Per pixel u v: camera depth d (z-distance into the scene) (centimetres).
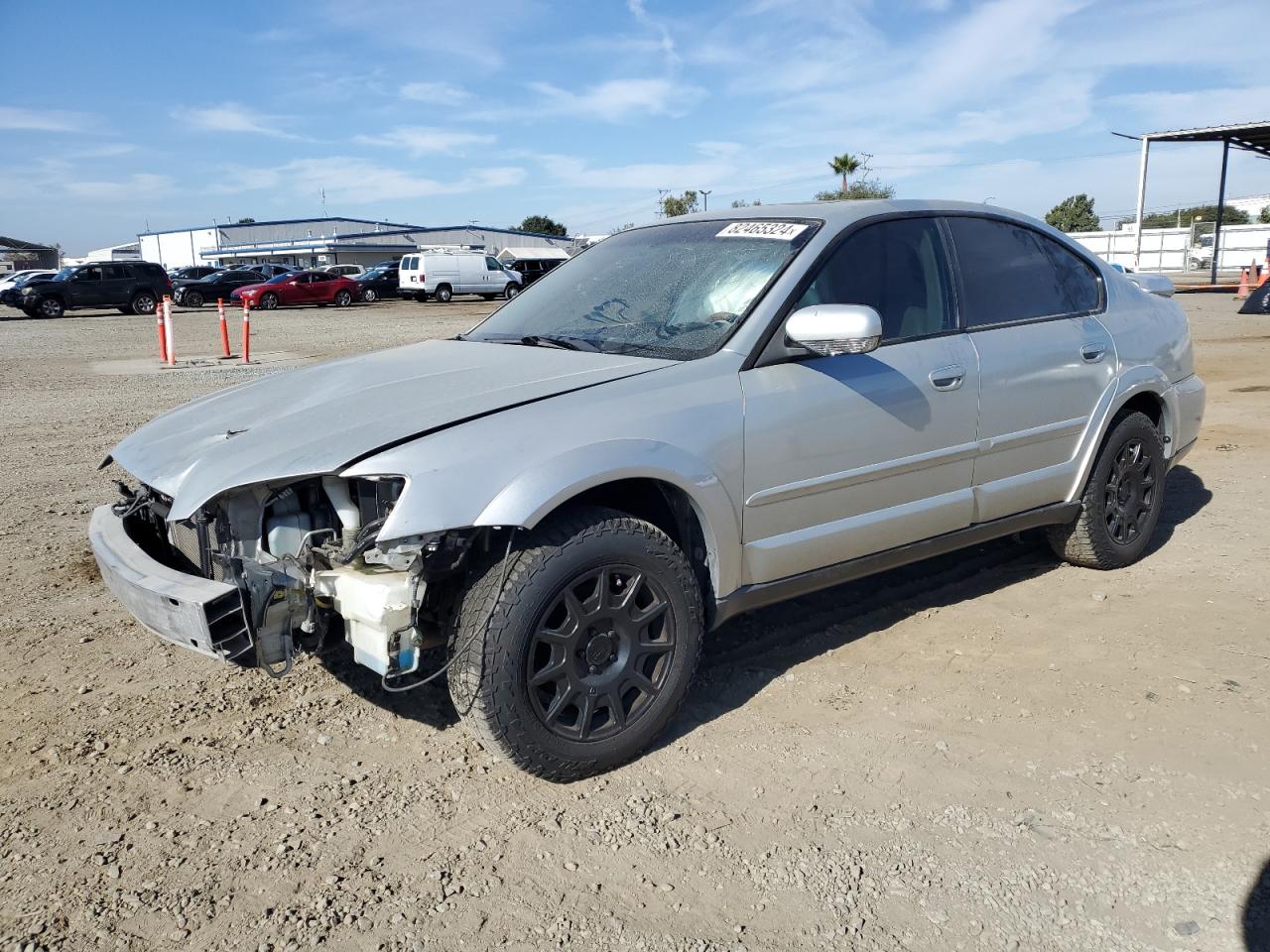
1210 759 308
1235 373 1124
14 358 1681
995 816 282
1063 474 436
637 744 309
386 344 1947
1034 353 414
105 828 284
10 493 674
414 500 267
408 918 245
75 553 536
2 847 276
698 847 271
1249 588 448
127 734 338
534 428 291
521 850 271
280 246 7512
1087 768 305
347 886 257
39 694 367
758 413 327
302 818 288
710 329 344
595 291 400
